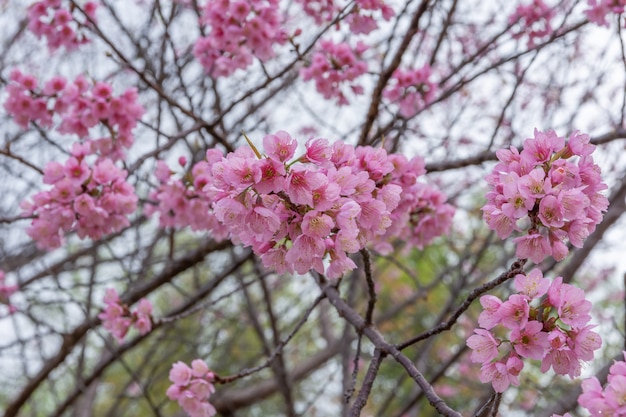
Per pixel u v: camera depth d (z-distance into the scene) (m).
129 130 3.91
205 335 7.04
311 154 2.11
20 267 5.78
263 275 3.83
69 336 5.09
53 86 3.98
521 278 2.12
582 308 2.07
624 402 1.85
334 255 2.19
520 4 4.84
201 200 3.77
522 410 6.69
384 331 8.52
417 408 6.54
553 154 2.23
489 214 2.17
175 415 7.43
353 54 4.22
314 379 8.78
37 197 3.46
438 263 8.37
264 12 4.00
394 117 4.22
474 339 2.14
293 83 5.36
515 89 4.03
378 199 2.53
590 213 2.11
